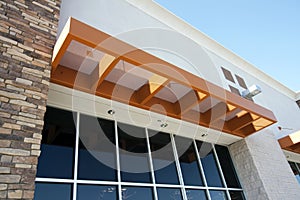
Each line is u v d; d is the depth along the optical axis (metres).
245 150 6.99
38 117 2.92
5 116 2.69
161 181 4.97
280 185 6.88
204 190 5.70
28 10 3.59
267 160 7.23
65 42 3.20
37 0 3.80
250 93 7.52
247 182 6.70
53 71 3.60
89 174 3.97
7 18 3.30
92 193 3.82
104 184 4.04
